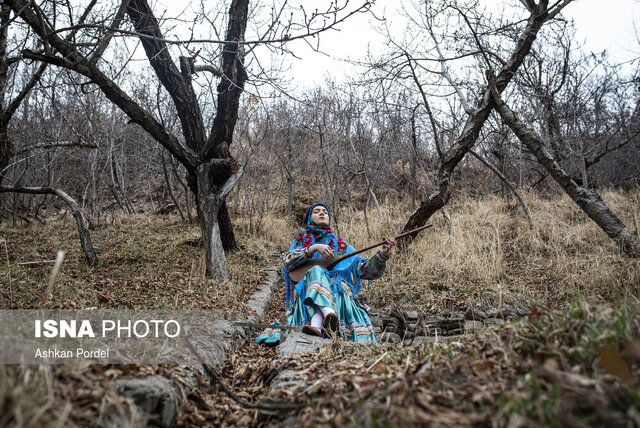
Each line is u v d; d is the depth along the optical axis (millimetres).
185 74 6582
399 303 5355
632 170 11133
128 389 2025
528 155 9602
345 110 9453
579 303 2227
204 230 5832
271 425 2084
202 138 6703
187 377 2482
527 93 7723
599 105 8648
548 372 1633
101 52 5406
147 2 6066
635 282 4434
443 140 9070
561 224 7059
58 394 1747
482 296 5176
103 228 9367
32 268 5309
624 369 1482
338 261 4160
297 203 12094
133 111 5848
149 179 12859
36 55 5262
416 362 2232
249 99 7215
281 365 2838
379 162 9414
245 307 4785
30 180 10273
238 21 6258
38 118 9312
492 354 2098
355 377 2145
